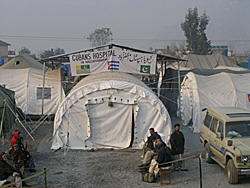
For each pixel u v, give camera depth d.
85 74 23.55
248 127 14.03
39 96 27.75
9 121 21.36
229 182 13.01
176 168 14.77
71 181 13.74
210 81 24.78
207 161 15.81
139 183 13.44
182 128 24.66
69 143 18.72
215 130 14.88
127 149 18.70
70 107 18.66
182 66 43.41
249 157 12.57
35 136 21.88
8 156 13.62
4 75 28.33
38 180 13.81
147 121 18.72
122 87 18.58
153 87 30.88
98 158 17.14
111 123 18.78
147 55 23.67
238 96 24.09
